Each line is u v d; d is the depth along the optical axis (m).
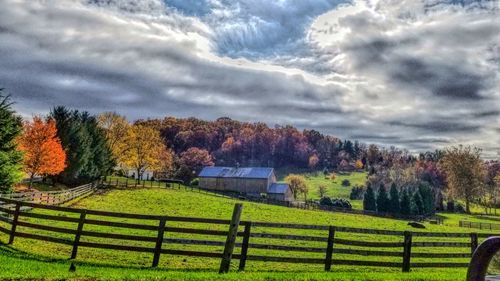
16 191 37.53
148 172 115.25
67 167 62.62
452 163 107.00
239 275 11.85
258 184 107.62
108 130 92.56
